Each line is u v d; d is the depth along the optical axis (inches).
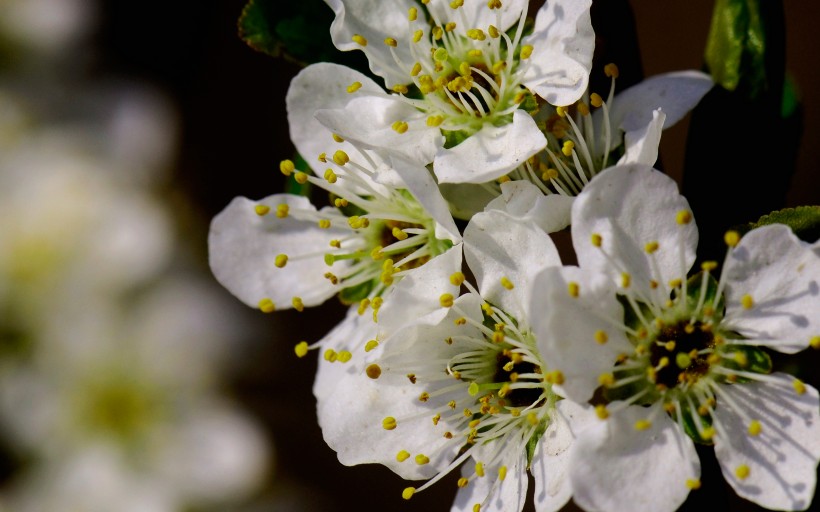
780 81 6.9
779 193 6.9
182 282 7.9
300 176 6.9
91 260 7.8
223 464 7.9
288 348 9.4
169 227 8.0
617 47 6.9
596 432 6.3
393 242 7.0
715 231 6.8
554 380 6.3
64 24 8.7
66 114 8.5
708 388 6.5
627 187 6.4
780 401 6.4
